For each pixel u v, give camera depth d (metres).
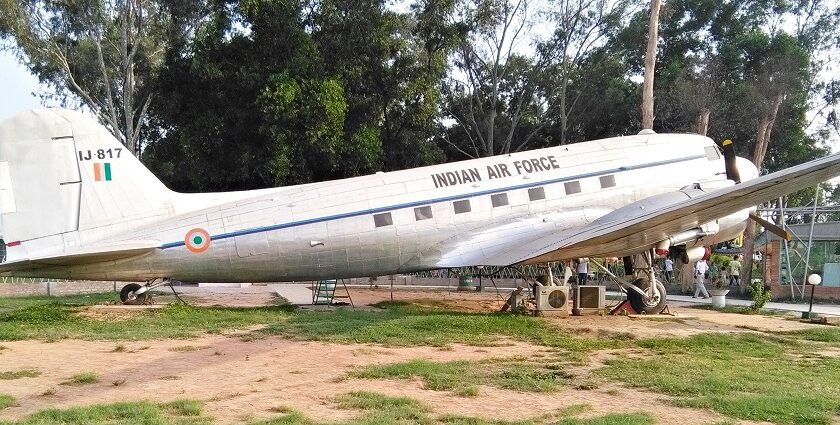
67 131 12.78
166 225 12.88
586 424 5.51
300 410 6.13
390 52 27.58
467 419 5.75
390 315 13.21
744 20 37.69
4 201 12.38
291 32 24.53
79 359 8.88
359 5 26.59
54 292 23.77
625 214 13.20
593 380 7.51
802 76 32.78
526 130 38.94
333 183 13.70
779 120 35.31
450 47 29.23
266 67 24.48
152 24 30.45
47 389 7.08
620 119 37.34
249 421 5.70
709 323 12.98
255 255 12.94
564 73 35.84
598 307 14.20
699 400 6.43
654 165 14.84
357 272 13.56
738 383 7.25
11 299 18.59
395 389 7.13
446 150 38.44
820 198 41.25
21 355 9.18
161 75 26.25
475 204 13.80
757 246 23.92
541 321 12.34
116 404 6.22
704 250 14.39
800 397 6.54
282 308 14.80
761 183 10.14
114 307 14.00
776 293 20.42
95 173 12.86
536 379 7.54
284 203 13.21
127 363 8.62
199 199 13.52
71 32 29.89
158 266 12.75
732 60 34.31
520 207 13.95
